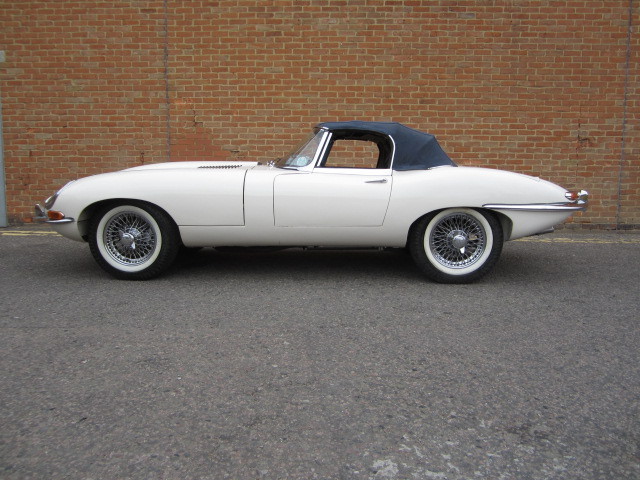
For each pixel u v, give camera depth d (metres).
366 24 8.14
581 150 8.29
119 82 8.34
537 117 8.26
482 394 3.08
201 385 3.16
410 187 4.99
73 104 8.38
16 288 5.04
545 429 2.74
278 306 4.54
